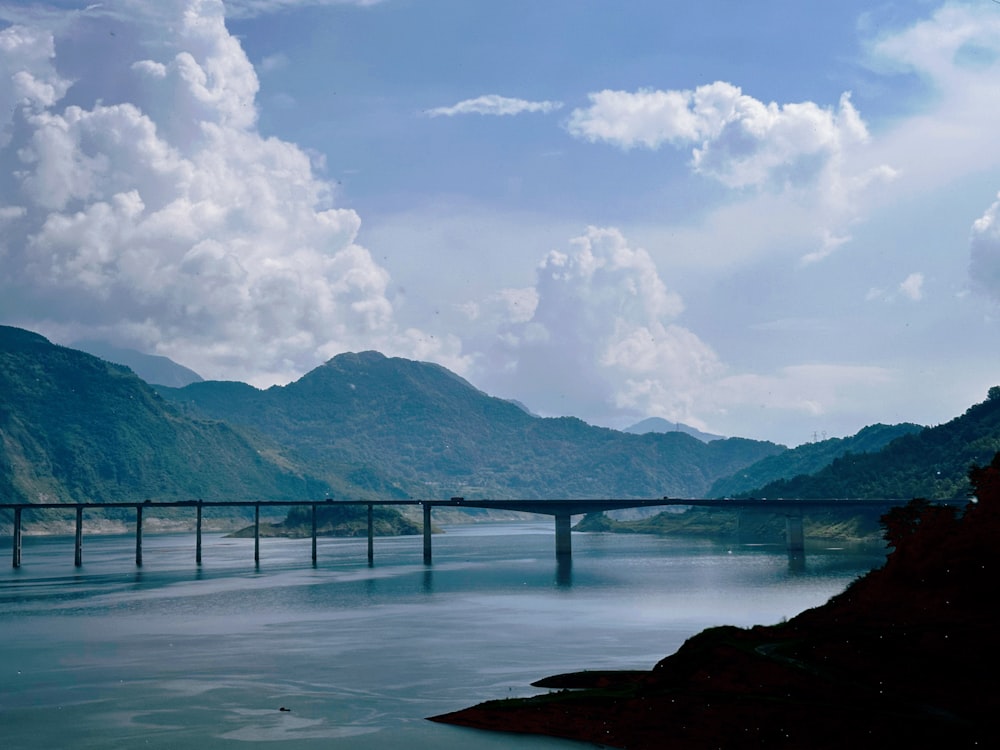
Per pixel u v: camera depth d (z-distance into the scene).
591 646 135.88
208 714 99.44
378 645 139.12
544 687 107.88
